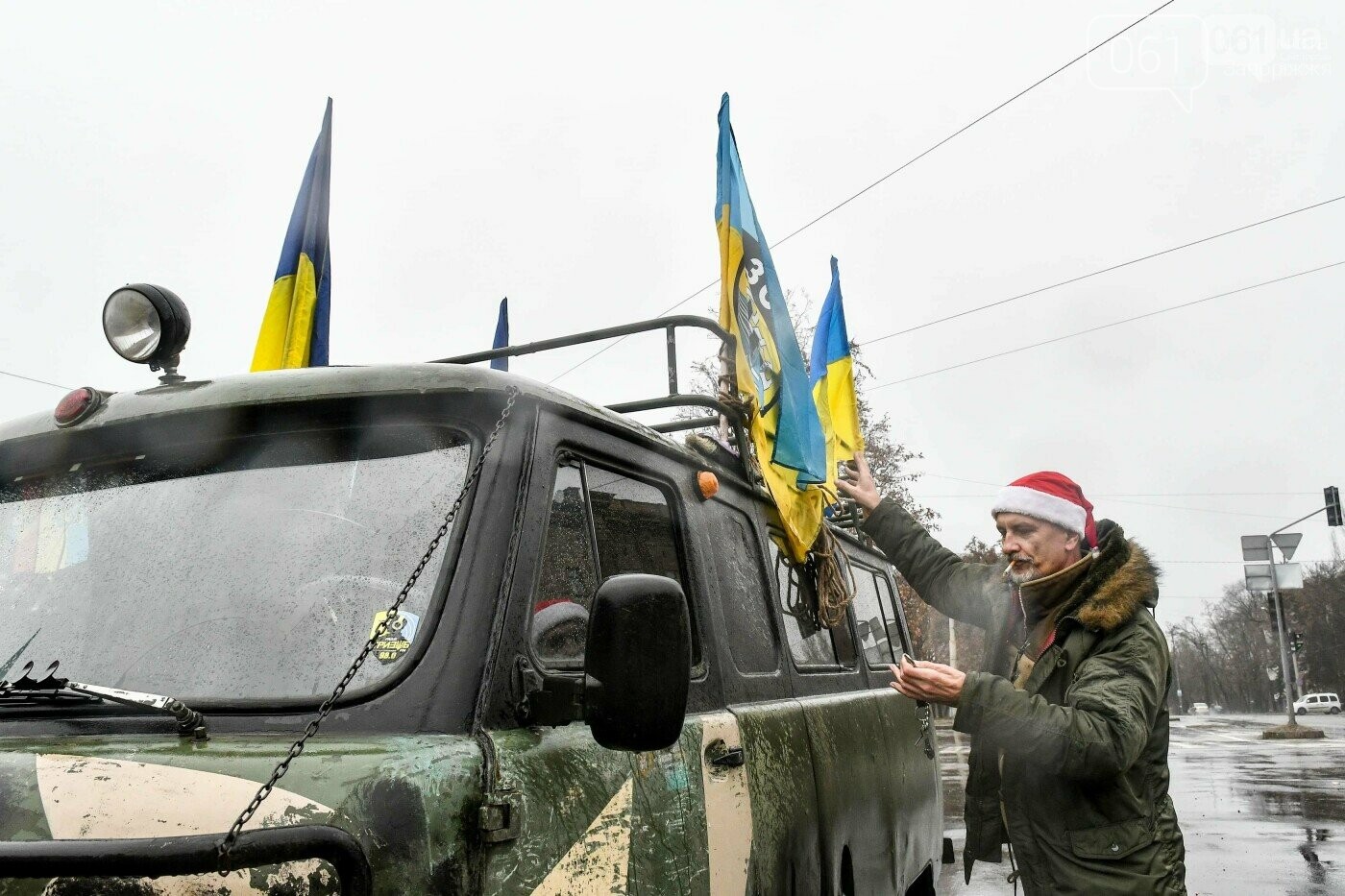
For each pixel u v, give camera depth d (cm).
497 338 655
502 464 218
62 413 245
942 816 605
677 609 194
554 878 198
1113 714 271
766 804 302
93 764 171
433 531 211
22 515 243
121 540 228
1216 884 778
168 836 157
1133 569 301
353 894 160
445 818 174
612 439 267
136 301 261
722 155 423
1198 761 1895
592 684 191
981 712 274
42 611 222
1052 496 320
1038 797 292
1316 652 7925
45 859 152
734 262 407
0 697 201
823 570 444
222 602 210
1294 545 3003
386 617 192
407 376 226
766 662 352
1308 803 1232
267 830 157
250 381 235
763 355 400
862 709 439
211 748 178
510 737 197
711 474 325
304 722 189
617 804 223
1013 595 350
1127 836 284
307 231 532
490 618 202
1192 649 12331
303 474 225
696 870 252
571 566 236
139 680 203
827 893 350
